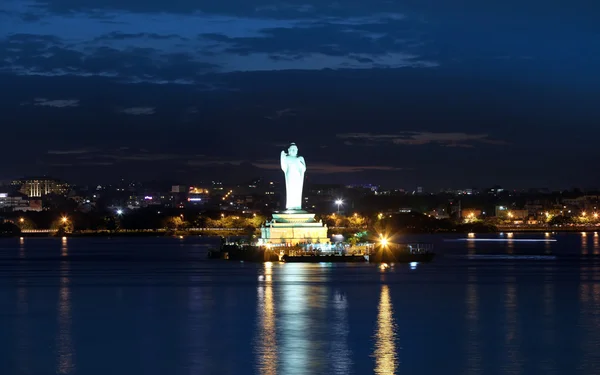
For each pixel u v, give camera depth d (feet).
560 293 353.92
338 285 384.06
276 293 352.28
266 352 225.15
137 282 417.28
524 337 245.04
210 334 251.60
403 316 284.61
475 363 211.61
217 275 449.48
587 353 222.89
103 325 270.05
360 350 226.79
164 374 202.08
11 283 420.36
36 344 238.48
